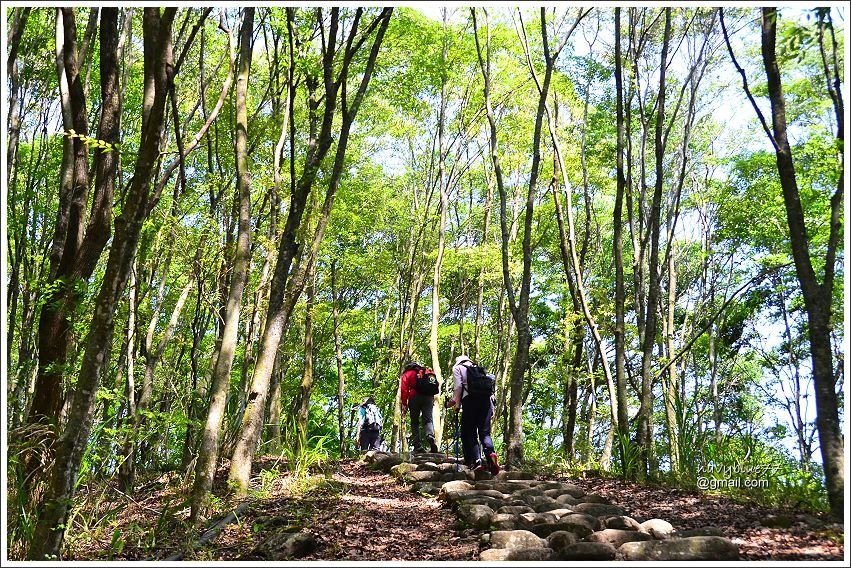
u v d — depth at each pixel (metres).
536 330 23.98
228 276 11.63
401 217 20.83
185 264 11.27
